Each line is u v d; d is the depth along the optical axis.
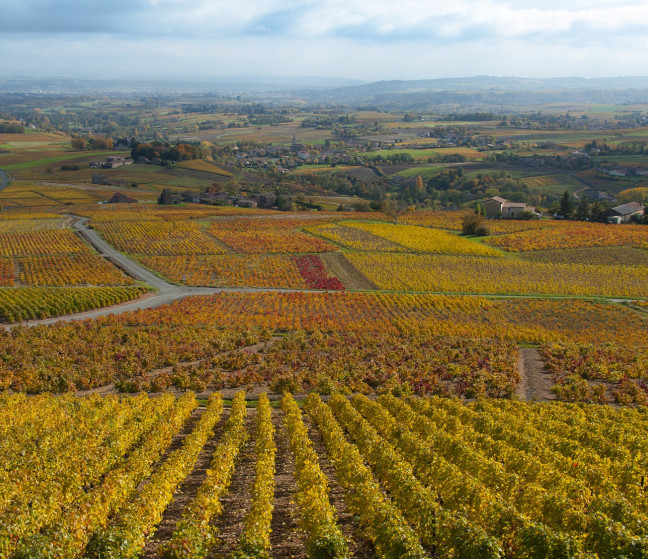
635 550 18.62
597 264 107.06
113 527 20.16
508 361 56.19
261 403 39.56
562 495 23.03
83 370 50.41
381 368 52.88
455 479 24.02
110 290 87.06
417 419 34.59
